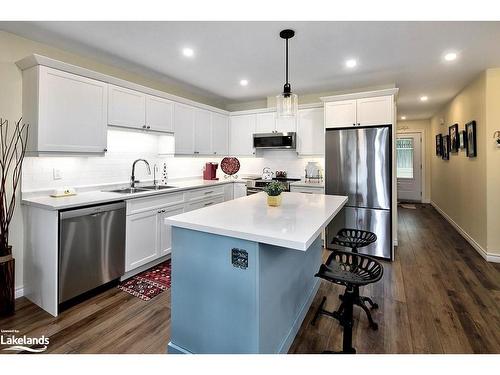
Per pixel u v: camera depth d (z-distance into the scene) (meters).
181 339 1.75
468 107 4.02
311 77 3.62
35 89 2.32
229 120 5.00
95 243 2.48
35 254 2.37
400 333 1.97
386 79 3.73
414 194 7.89
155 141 3.89
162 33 2.41
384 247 3.46
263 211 1.99
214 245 1.58
